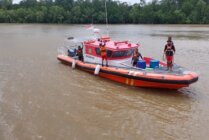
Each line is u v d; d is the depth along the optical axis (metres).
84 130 11.16
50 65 21.94
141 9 94.12
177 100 14.55
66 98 14.62
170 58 16.27
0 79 17.78
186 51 29.11
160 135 10.86
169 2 98.62
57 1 97.56
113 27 70.31
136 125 11.67
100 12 84.50
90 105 13.73
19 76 18.58
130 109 13.34
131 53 18.28
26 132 10.91
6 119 11.98
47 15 85.94
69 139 10.47
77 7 85.69
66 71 20.06
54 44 33.62
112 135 10.80
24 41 36.44
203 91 15.89
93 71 19.00
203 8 89.00
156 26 76.25
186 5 93.44
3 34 45.88
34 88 16.12
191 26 76.31
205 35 47.50
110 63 18.22
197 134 10.95
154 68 16.81
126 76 16.73
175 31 57.16
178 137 10.72
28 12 88.00
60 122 11.80
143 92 15.79
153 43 36.12
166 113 12.90
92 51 19.53
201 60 24.25
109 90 16.05
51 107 13.36
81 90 15.95
